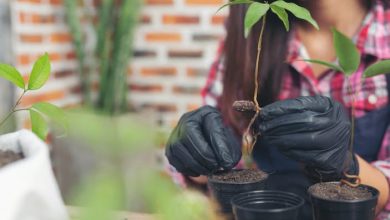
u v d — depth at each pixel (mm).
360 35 1500
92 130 351
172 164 1211
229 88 1470
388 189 1307
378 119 1478
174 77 3193
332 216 1065
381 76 1466
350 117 1496
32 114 899
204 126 1195
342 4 1501
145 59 3209
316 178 1192
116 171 344
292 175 1289
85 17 3244
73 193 346
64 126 785
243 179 1146
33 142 823
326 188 1128
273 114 1102
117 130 352
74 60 3215
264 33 1448
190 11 3096
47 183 749
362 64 1501
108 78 3061
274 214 997
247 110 1127
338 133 1117
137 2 2996
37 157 733
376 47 1484
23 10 2625
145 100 3242
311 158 1109
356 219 1057
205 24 3094
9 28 2502
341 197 1083
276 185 1263
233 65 1464
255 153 1432
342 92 1505
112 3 3064
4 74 876
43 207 739
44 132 904
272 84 1457
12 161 840
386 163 1364
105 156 347
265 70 1451
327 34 1525
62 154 1802
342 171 1155
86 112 382
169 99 3219
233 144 1187
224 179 1150
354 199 1070
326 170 1138
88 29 3254
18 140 867
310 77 1509
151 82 3223
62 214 782
